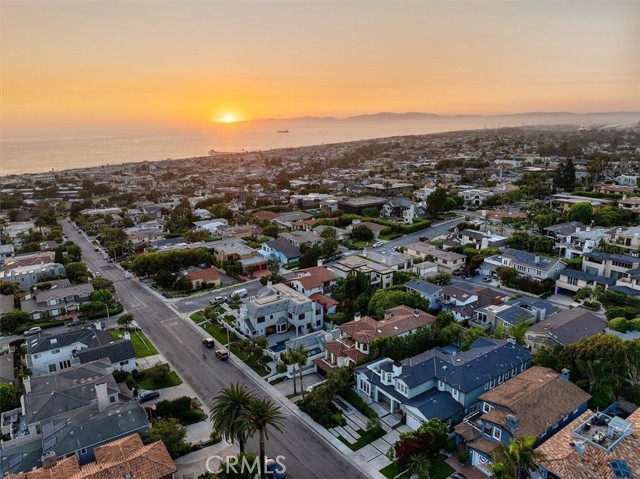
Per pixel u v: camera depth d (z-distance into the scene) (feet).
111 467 149.07
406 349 231.30
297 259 422.82
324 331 262.47
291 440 184.96
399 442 168.45
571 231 412.36
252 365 245.24
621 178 642.22
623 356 187.32
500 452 148.97
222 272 408.46
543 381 185.57
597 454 147.33
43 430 178.60
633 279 294.46
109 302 333.21
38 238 528.63
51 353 246.47
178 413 199.93
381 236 491.72
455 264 371.15
